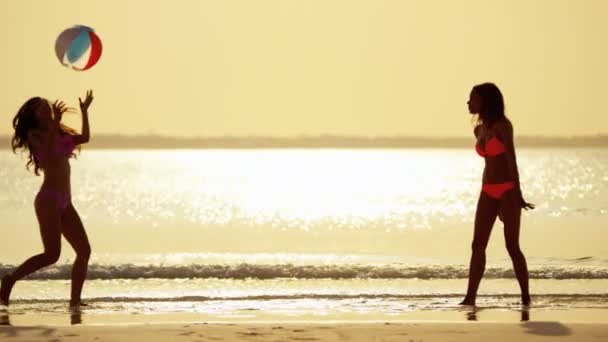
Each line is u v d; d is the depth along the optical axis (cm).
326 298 3061
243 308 2850
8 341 2147
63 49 2797
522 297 2866
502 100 2769
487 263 4050
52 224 2702
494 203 2786
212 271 3662
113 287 3359
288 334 2234
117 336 2208
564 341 2156
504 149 2747
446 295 3114
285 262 4091
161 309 2817
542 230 6300
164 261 4209
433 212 8662
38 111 2711
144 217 8162
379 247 5212
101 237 5962
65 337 2198
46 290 3262
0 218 7762
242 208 9538
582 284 3397
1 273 3697
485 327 2334
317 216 8169
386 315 2702
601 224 6862
